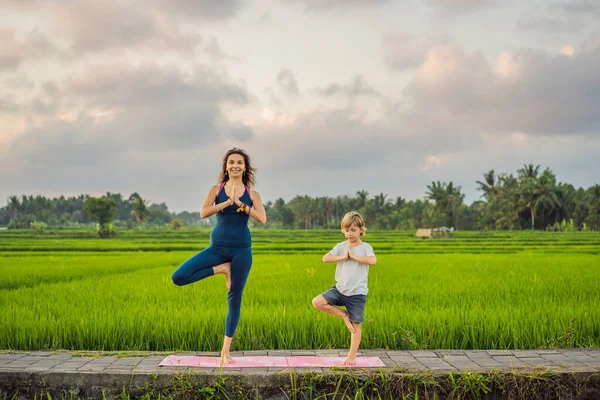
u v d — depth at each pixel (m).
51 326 6.81
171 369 4.81
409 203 108.06
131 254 29.39
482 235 62.25
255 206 5.25
